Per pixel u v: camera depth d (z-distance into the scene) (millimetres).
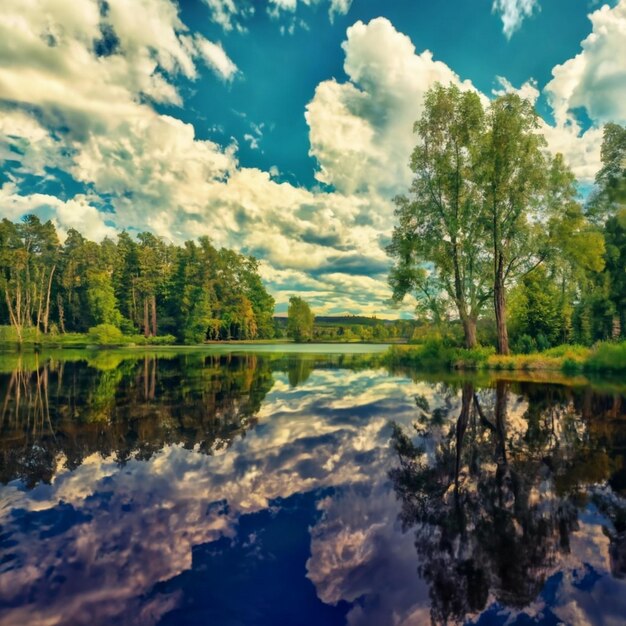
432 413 8555
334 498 4211
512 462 5336
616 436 6574
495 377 15461
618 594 2670
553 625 2385
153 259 71438
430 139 23266
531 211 22188
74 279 67875
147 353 36562
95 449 5902
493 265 23281
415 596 2654
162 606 2531
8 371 18203
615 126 26312
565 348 21203
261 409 9016
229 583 2783
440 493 4328
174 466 5152
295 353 36938
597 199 27422
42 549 3164
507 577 2883
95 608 2494
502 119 20922
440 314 24359
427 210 23562
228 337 77312
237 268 80438
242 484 4570
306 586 2754
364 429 7148
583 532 3490
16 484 4531
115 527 3539
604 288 25438
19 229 64875
